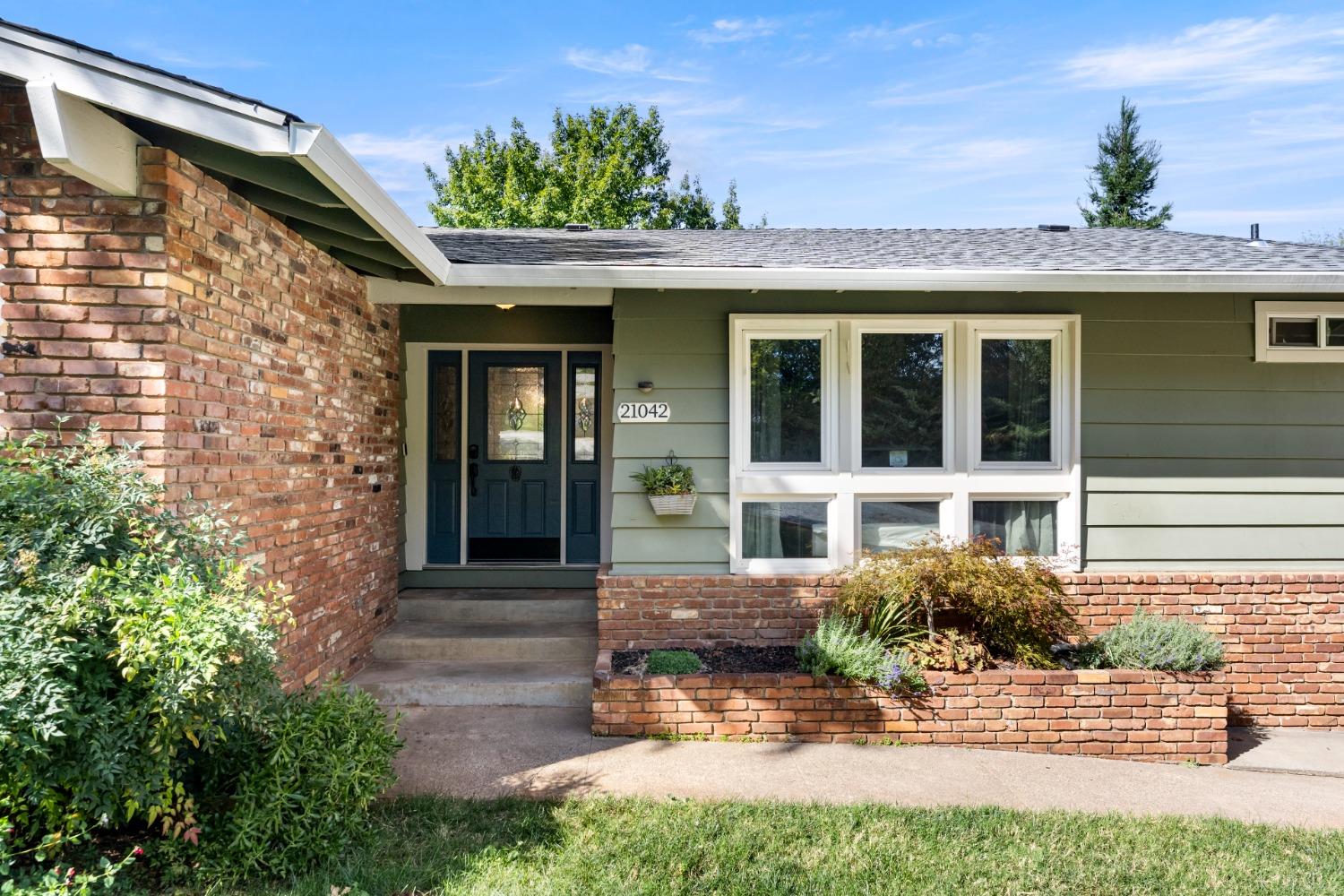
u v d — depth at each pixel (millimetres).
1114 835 3764
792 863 3424
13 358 3564
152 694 2791
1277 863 3541
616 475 5855
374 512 6199
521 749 4699
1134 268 5598
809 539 5961
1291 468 5961
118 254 3584
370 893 3086
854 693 4918
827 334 5918
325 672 5258
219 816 3283
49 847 2895
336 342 5484
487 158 25359
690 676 4930
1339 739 5492
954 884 3289
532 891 3135
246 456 4277
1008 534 6008
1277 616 5867
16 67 3109
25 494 3031
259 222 4410
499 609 6734
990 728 4914
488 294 6117
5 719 2520
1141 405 5914
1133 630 5262
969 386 5906
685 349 5871
